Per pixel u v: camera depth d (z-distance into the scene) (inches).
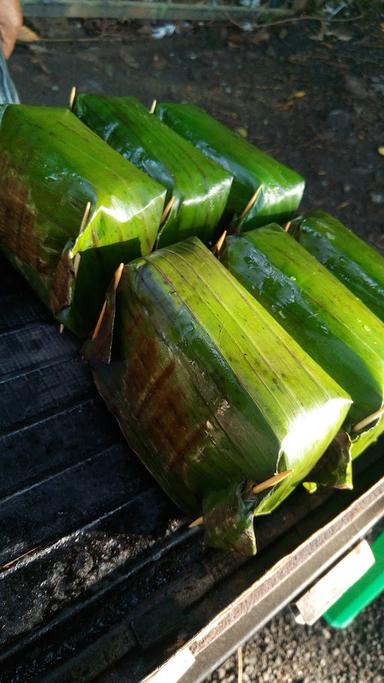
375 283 14.7
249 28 48.3
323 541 14.0
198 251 12.9
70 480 12.7
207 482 12.1
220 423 11.1
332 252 15.2
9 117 14.2
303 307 13.1
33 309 15.1
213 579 12.3
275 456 10.6
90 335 14.6
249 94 42.8
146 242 13.9
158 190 13.4
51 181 13.0
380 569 24.0
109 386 13.7
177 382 11.6
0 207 14.3
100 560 11.9
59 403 13.6
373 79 48.1
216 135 16.8
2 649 10.5
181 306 11.5
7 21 20.3
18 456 12.6
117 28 42.6
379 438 16.0
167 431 12.2
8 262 15.8
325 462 12.9
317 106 44.0
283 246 14.1
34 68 37.1
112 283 12.3
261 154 16.8
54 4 40.0
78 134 13.9
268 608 13.7
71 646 10.9
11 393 13.4
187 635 11.3
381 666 26.4
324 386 11.4
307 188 38.3
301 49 48.5
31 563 11.5
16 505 12.0
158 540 12.5
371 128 43.9
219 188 14.9
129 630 11.3
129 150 15.1
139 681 10.6
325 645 26.1
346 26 52.4
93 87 37.7
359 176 40.2
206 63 43.7
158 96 39.5
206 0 46.3
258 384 10.9
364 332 12.9
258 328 11.8
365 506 15.1
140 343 12.3
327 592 17.4
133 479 13.2
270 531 13.4
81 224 12.4
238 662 24.5
